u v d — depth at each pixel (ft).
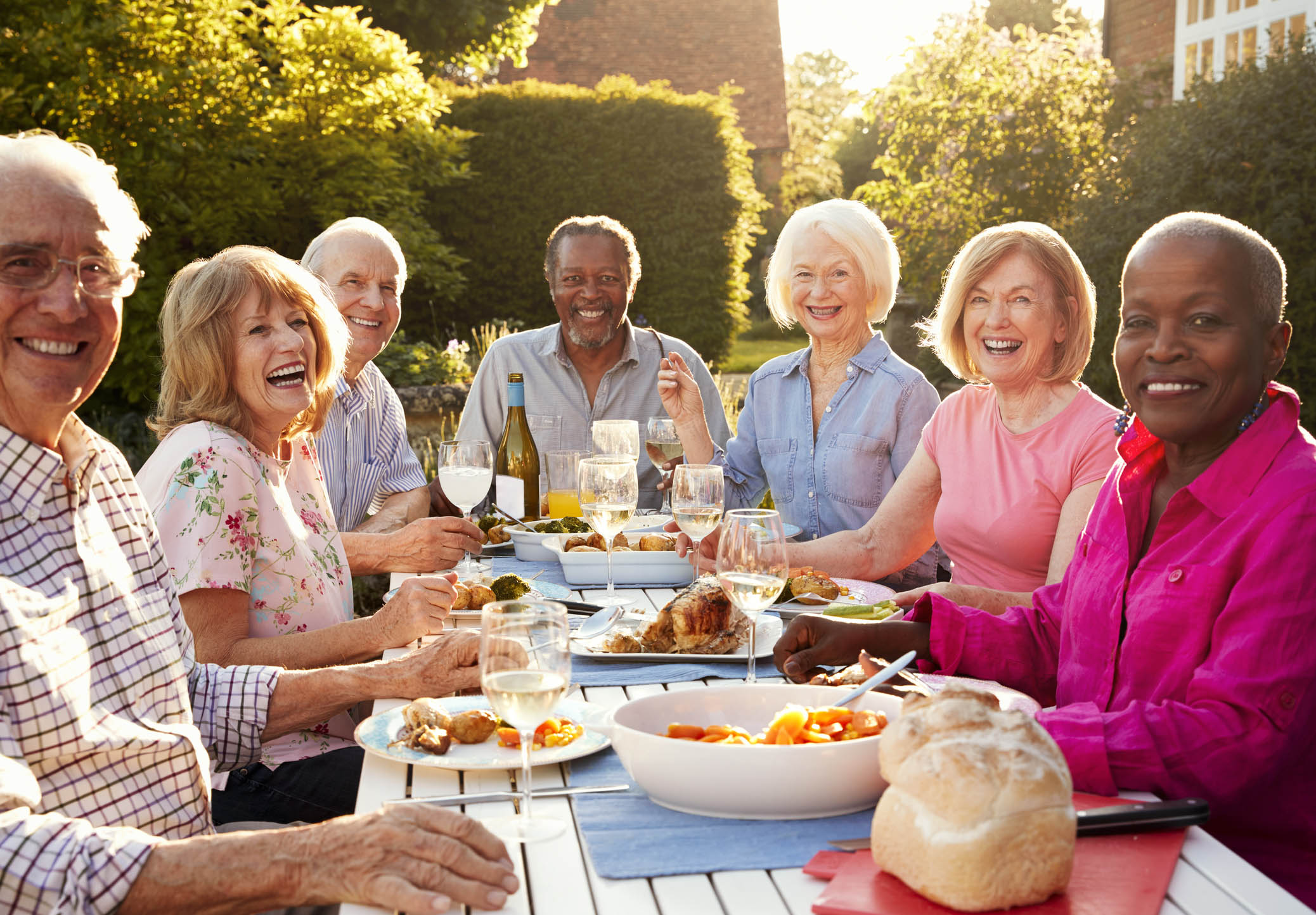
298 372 7.38
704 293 42.96
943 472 8.91
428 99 29.60
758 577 5.44
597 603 7.66
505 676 4.12
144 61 23.27
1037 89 29.84
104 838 3.94
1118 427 5.65
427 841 3.72
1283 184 21.81
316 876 3.75
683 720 4.69
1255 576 4.65
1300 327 20.90
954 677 5.86
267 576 7.11
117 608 4.90
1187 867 3.71
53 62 22.31
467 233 40.45
